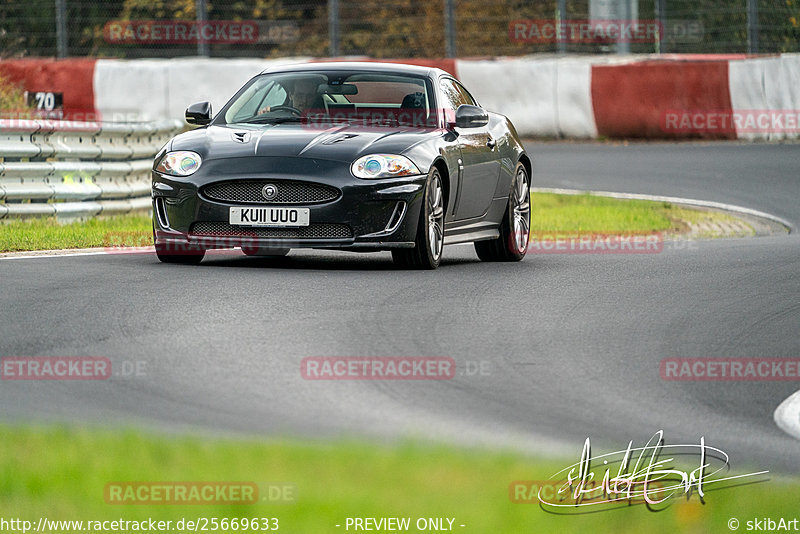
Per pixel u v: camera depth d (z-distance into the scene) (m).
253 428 15.53
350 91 33.78
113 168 44.22
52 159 43.03
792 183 61.03
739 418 17.58
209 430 15.26
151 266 30.73
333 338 22.06
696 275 31.98
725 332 24.00
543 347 22.05
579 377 19.81
